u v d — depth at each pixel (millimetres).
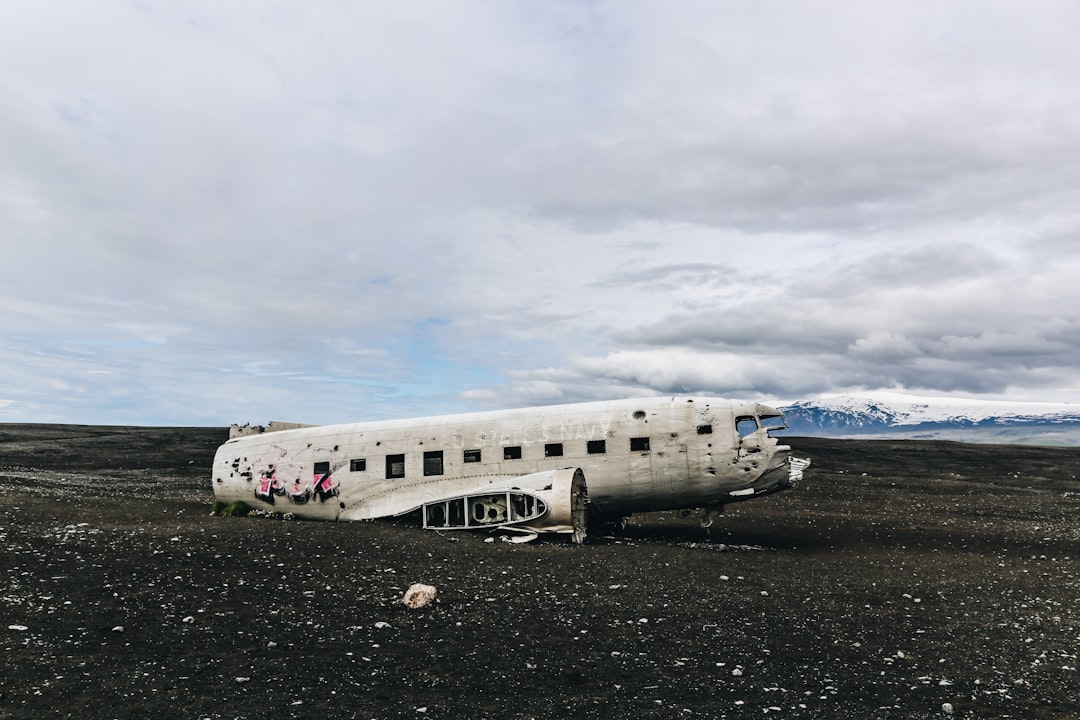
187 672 8883
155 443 51594
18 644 9516
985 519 27938
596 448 22781
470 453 23891
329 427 26391
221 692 8234
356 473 24844
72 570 13977
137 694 8055
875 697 8789
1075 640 11609
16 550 15461
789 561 19125
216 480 26500
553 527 20891
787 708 8336
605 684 9023
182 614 11523
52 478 35000
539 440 23250
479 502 22484
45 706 7570
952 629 12250
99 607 11562
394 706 8023
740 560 19016
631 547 20734
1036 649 11055
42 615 10898
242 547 17844
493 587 14578
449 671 9336
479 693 8555
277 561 16328
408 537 20875
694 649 10688
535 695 8547
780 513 29641
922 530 25422
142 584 13281
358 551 18203
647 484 22391
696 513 29875
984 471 44594
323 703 8031
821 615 13070
